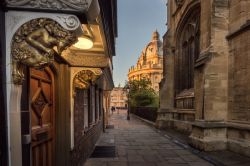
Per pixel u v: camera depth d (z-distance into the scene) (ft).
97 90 36.37
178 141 35.70
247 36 25.70
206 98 29.01
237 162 22.22
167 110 54.49
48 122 12.76
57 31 5.91
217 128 28.37
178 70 52.31
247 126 24.67
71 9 5.91
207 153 26.50
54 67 13.04
